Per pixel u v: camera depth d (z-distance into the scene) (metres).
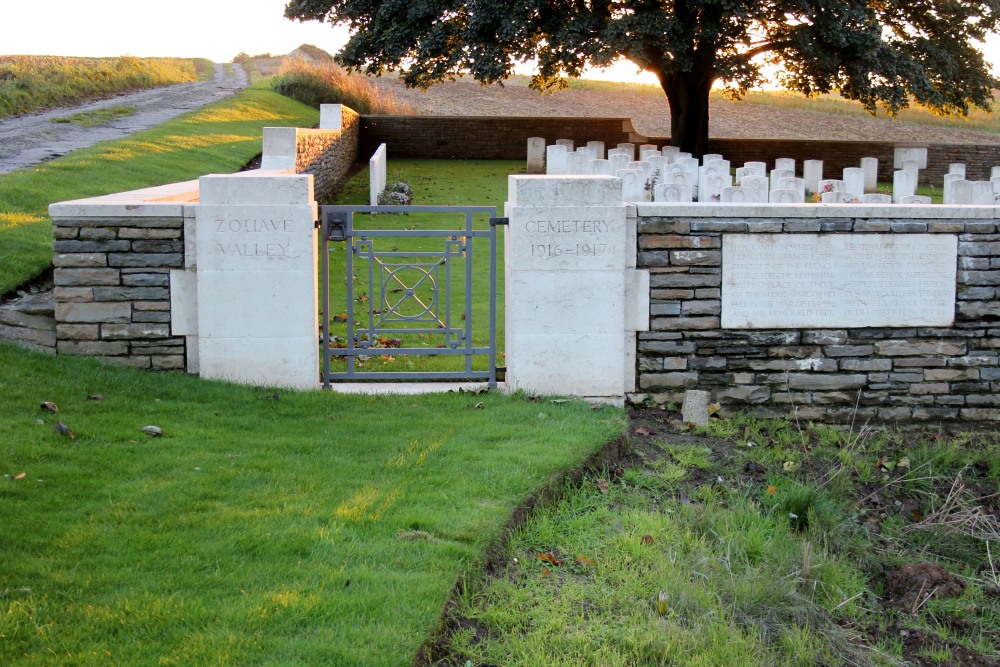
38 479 5.30
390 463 6.04
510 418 7.10
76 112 25.92
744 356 7.94
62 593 4.15
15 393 6.65
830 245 7.86
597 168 17.64
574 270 7.69
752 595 5.18
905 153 26.39
